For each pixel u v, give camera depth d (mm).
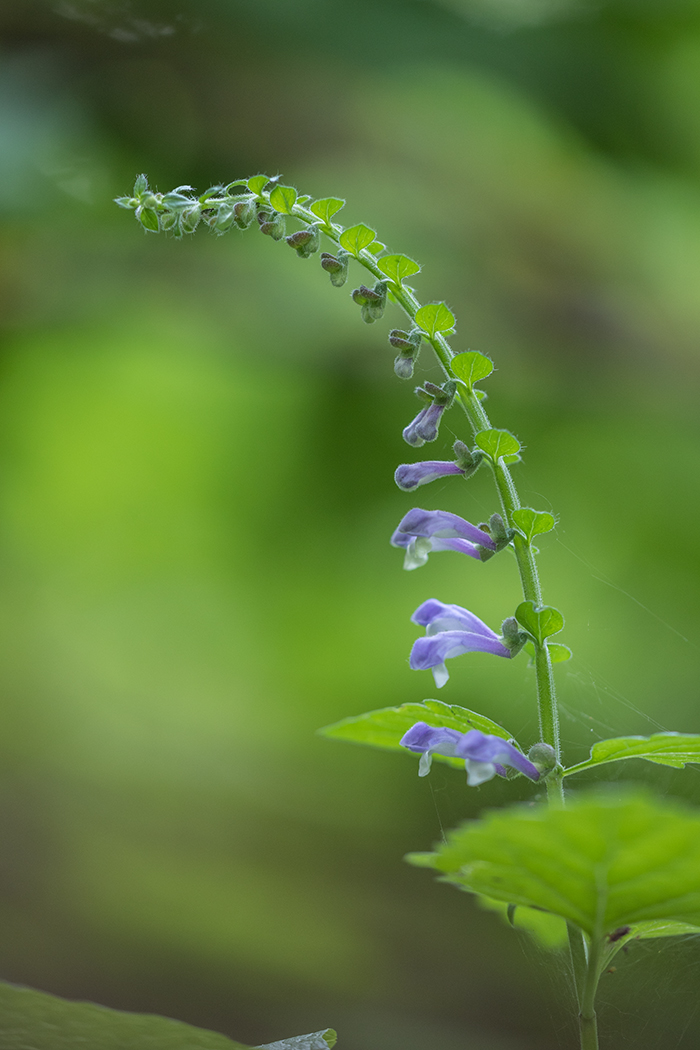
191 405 2102
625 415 1726
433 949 1180
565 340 1547
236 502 2141
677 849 517
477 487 1873
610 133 1778
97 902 1226
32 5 1477
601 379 1598
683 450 1813
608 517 1864
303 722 1926
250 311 1494
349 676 1965
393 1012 1050
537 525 557
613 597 1833
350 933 1199
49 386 2061
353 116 1548
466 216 1525
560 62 1701
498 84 1664
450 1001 1048
